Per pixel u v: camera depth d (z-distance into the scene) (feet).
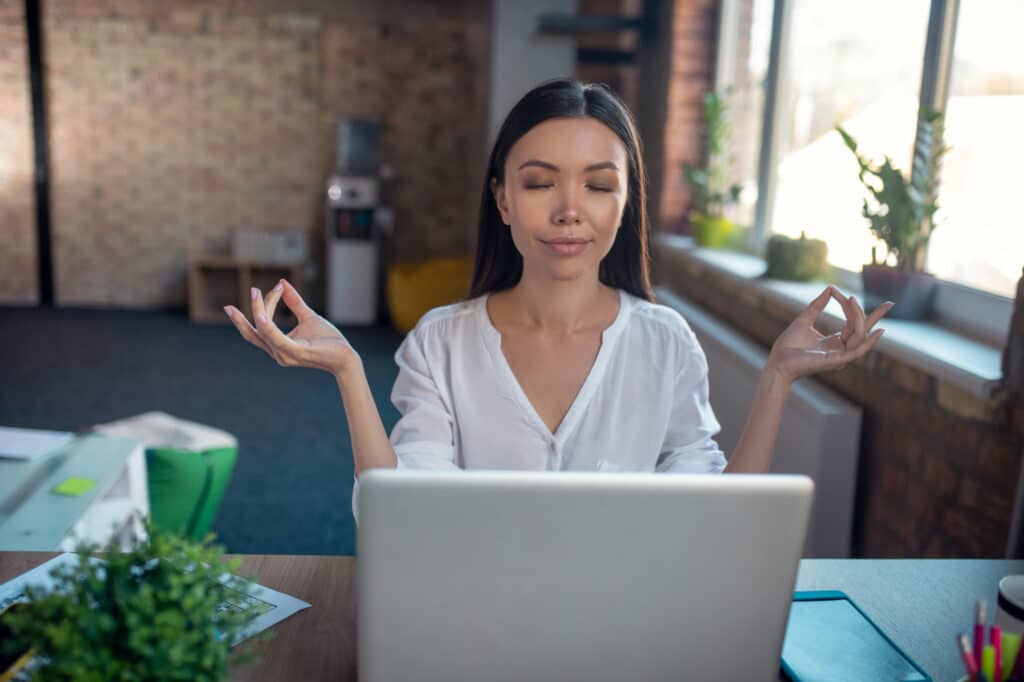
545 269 4.38
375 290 24.50
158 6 24.06
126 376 18.42
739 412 10.78
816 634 4.03
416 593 2.96
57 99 24.39
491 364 4.74
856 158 9.12
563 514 2.89
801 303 10.02
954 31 8.91
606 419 4.74
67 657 2.72
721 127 15.55
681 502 2.90
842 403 8.80
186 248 25.45
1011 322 6.63
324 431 15.56
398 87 24.91
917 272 8.86
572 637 3.03
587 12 20.77
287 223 25.46
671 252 16.72
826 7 12.15
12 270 25.20
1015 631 3.35
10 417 15.38
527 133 4.23
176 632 2.80
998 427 6.78
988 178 8.25
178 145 24.86
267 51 24.49
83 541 3.09
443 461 4.52
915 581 4.67
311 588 4.37
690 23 17.06
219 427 15.48
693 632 3.05
